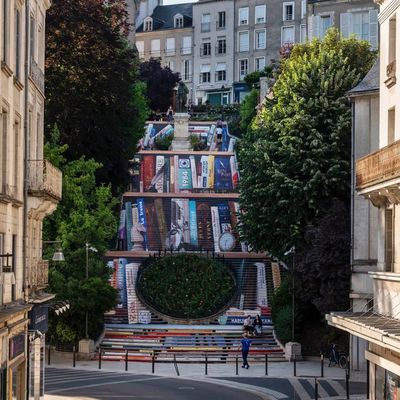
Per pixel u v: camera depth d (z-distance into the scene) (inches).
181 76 5561.0
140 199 3011.8
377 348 1360.7
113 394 1565.0
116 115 2613.2
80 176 2281.0
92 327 2134.6
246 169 2231.8
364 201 1867.6
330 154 2133.4
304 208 2148.1
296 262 2091.5
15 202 1186.6
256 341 2217.0
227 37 5374.0
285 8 5191.9
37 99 1438.2
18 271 1259.8
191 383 1743.4
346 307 1982.0
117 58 2519.7
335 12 3083.2
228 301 2402.8
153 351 2057.1
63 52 2433.6
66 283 2085.4
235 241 2785.4
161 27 5664.4
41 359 1488.7
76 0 2464.3
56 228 2196.1
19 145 1244.5
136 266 2561.5
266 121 2246.6
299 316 2167.8
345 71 2213.3
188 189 3289.9
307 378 1825.8
